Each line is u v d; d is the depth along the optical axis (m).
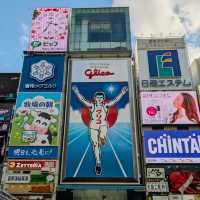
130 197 60.53
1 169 63.09
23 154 63.28
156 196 58.38
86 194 61.97
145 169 61.81
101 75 74.31
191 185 59.25
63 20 84.06
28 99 70.50
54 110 68.94
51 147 64.12
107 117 68.31
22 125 67.06
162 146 63.97
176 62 76.75
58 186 59.75
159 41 80.38
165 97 70.75
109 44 80.94
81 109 69.62
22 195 58.91
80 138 65.81
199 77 78.81
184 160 62.03
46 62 76.38
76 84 73.19
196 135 64.88
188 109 69.12
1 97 75.19
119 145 64.69
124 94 71.25
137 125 69.88
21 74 74.62
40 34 81.69
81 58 79.25
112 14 86.38
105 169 61.78
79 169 61.88
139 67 76.25
